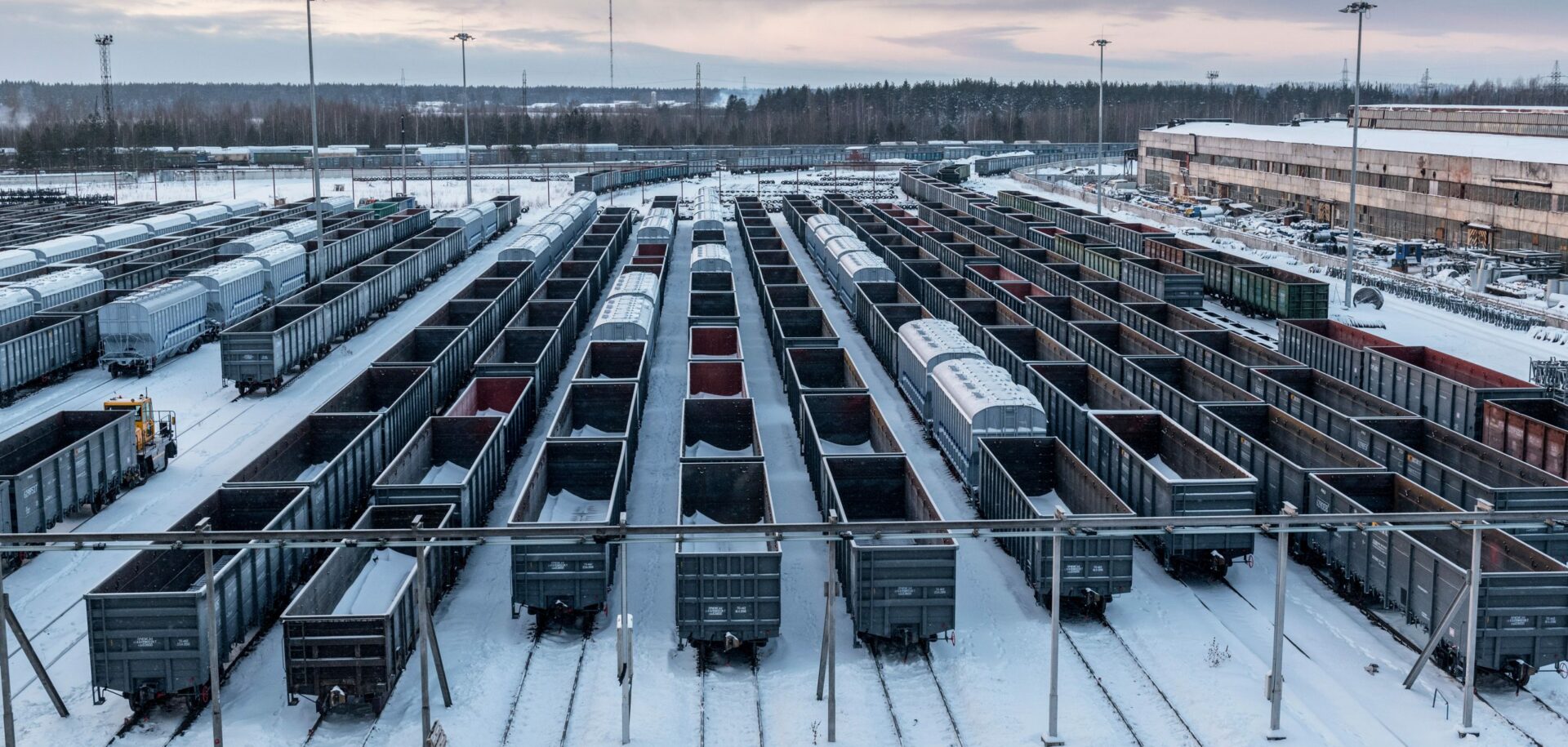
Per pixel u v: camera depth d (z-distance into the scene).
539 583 31.98
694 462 38.06
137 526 41.62
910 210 155.25
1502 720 28.08
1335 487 37.19
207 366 66.50
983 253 100.12
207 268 81.44
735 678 30.42
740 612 30.39
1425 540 35.19
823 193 182.12
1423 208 115.19
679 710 28.70
